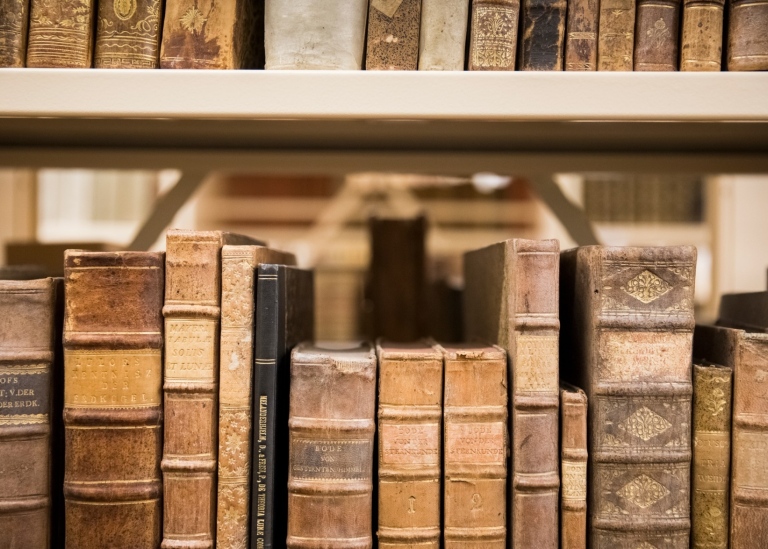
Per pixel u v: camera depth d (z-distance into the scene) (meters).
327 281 1.73
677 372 0.64
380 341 0.86
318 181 2.19
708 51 0.69
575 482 0.64
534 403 0.64
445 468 0.65
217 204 2.15
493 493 0.64
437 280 1.26
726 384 0.65
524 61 0.70
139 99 0.65
